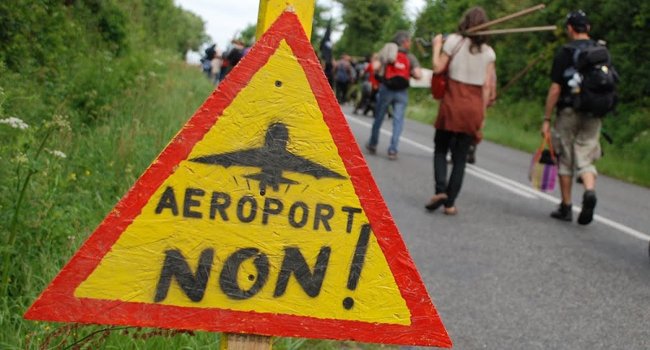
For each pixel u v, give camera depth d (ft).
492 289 20.44
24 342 11.97
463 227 27.89
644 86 77.15
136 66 42.75
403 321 7.39
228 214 7.12
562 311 19.20
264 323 7.21
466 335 16.98
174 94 42.98
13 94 24.25
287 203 7.22
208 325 7.11
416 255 23.17
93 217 18.31
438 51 29.25
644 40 79.00
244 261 7.16
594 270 23.45
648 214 36.76
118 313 6.95
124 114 31.71
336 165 7.27
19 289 14.19
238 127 7.13
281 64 7.20
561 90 30.07
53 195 16.72
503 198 35.53
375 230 7.34
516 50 104.68
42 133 22.66
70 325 10.23
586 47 29.50
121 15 50.72
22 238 15.14
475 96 28.81
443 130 29.40
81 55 37.29
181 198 7.05
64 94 30.32
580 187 42.75
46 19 35.29
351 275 7.32
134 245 6.97
